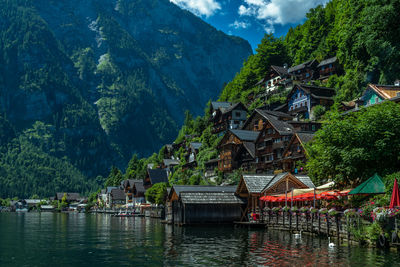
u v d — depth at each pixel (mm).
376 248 31766
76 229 64375
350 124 38344
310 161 50500
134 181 168625
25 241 44562
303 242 37719
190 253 32781
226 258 29812
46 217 131000
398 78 89375
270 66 160125
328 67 129875
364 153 36406
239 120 135875
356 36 108625
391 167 36594
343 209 40594
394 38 92875
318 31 156875
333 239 38594
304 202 55125
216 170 113812
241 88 172250
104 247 37844
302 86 113875
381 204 32156
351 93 103250
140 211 134125
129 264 28094
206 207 65375
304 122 91688
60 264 28625
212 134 147500
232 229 57406
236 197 65625
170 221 75125
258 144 96062
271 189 58094
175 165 165375
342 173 39531
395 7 91250
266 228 56344
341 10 133125
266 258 29375
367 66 100000
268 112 110500
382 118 37406
